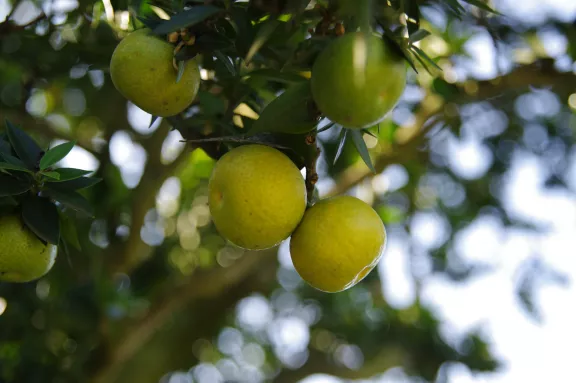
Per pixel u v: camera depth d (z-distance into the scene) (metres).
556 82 4.22
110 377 5.07
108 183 4.20
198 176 6.09
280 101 2.05
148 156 4.64
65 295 4.30
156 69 1.98
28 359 4.42
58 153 2.17
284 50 2.38
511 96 5.12
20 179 2.23
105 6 2.61
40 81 3.83
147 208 4.62
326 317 7.00
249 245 2.01
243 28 2.13
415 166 5.80
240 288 6.92
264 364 8.43
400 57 1.83
